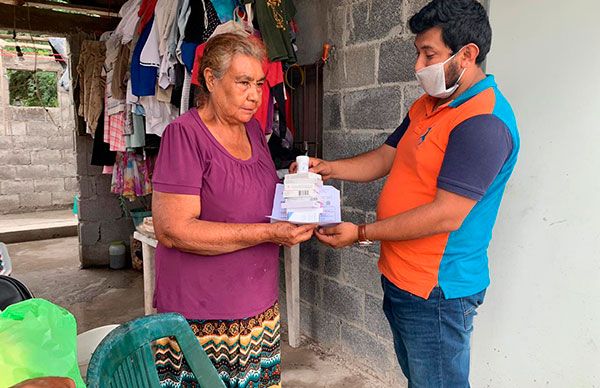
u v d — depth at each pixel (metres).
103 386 0.96
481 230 1.39
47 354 0.68
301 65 2.84
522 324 1.86
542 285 1.77
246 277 1.47
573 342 1.71
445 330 1.44
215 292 1.44
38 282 4.22
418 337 1.48
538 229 1.76
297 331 2.86
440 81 1.33
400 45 2.18
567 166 1.65
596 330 1.64
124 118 3.61
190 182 1.36
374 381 2.47
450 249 1.38
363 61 2.38
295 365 2.65
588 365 1.67
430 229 1.31
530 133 1.74
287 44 2.50
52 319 0.72
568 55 1.61
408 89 2.17
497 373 1.98
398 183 1.49
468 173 1.24
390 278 1.53
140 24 3.02
